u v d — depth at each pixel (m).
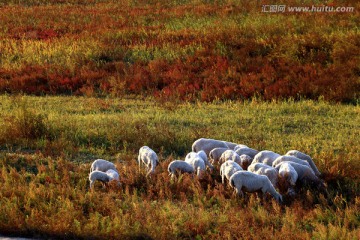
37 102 74.25
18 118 57.16
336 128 60.22
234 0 139.38
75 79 84.81
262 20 113.62
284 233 32.53
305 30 103.44
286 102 73.12
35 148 53.00
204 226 34.03
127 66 93.50
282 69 85.62
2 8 144.75
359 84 78.00
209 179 43.28
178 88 79.62
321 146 53.22
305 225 35.72
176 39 105.12
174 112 68.19
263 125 61.22
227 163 41.62
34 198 37.28
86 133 56.03
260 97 75.50
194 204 39.59
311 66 86.56
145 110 69.38
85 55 97.31
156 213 35.59
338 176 44.06
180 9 132.88
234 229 33.19
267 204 38.84
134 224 33.47
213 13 125.44
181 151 53.00
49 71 88.88
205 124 61.47
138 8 139.75
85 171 45.78
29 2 154.50
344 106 71.19
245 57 91.69
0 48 101.88
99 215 34.84
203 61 91.06
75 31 117.88
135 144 53.91
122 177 43.84
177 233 33.03
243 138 56.25
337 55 88.38
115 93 79.88
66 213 34.19
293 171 41.47
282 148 51.59
